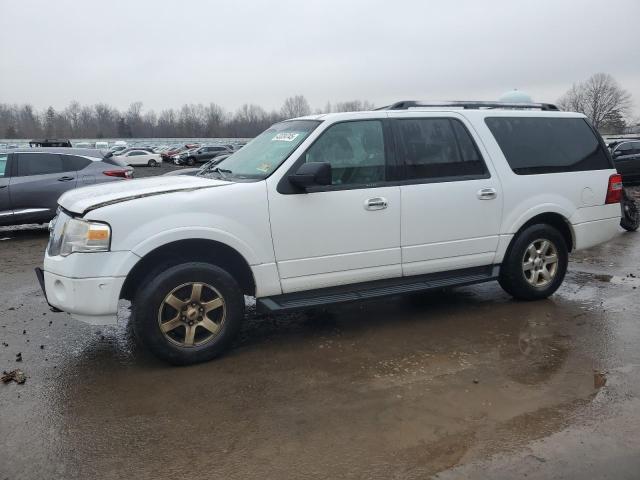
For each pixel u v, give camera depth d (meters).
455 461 3.02
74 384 4.02
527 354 4.45
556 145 5.83
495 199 5.34
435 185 5.04
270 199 4.42
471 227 5.25
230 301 4.36
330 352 4.56
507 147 5.52
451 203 5.11
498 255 5.48
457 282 5.25
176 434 3.33
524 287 5.68
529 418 3.45
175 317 4.22
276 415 3.54
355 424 3.42
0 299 6.24
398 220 4.89
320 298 4.70
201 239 4.22
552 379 3.99
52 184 10.30
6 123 119.38
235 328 4.42
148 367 4.30
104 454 3.13
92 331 5.15
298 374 4.14
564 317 5.35
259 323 5.29
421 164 5.04
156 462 3.06
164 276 4.13
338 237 4.67
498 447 3.15
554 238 5.76
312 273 4.63
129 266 4.03
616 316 5.36
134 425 3.44
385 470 2.96
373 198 4.77
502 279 5.74
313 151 4.65
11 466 3.03
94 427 3.42
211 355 4.34
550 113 5.89
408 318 5.38
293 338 4.88
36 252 9.07
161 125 124.62
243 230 4.33
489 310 5.59
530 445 3.16
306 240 4.56
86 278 3.99
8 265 8.06
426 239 5.04
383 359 4.40
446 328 5.09
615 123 75.31
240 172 4.82
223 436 3.31
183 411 3.61
